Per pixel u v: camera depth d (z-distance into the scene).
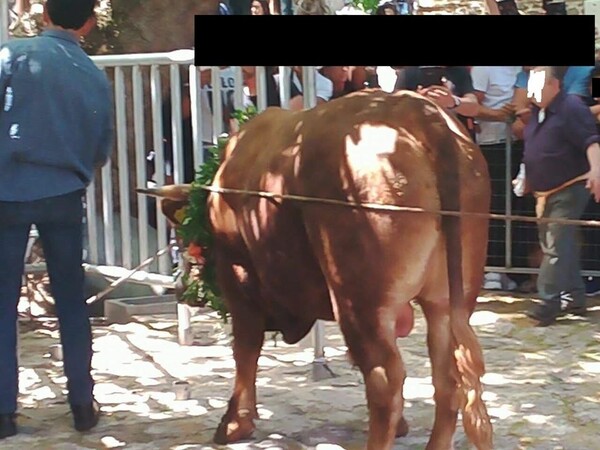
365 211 6.34
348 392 8.98
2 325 8.07
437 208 6.38
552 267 11.25
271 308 7.50
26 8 12.58
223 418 7.86
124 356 10.27
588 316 11.60
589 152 11.05
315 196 6.55
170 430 8.15
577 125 11.12
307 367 9.75
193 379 9.48
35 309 12.09
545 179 11.27
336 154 6.50
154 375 9.62
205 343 10.71
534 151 11.34
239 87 10.01
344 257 6.43
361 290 6.41
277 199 6.80
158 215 10.68
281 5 14.07
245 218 7.13
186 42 13.58
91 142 8.07
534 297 12.50
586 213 12.27
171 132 10.91
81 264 8.18
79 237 8.15
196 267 7.97
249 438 7.86
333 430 8.04
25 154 7.82
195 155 10.35
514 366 9.76
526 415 8.34
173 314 11.80
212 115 10.40
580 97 11.49
